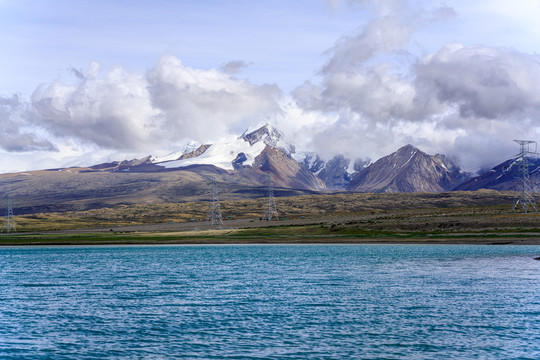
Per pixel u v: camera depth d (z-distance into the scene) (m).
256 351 46.97
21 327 56.66
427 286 84.56
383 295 75.81
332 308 66.00
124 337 52.12
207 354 46.19
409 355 45.59
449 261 129.00
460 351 46.66
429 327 55.34
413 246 195.12
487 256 142.88
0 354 46.66
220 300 72.62
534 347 47.66
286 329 54.94
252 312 63.75
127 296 77.19
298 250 189.00
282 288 84.25
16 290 84.88
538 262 123.19
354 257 149.12
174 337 51.97
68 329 55.56
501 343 48.97
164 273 111.50
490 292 77.38
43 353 47.03
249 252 183.38
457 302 69.38
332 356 45.41
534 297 72.62
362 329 54.75
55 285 91.44
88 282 95.56
